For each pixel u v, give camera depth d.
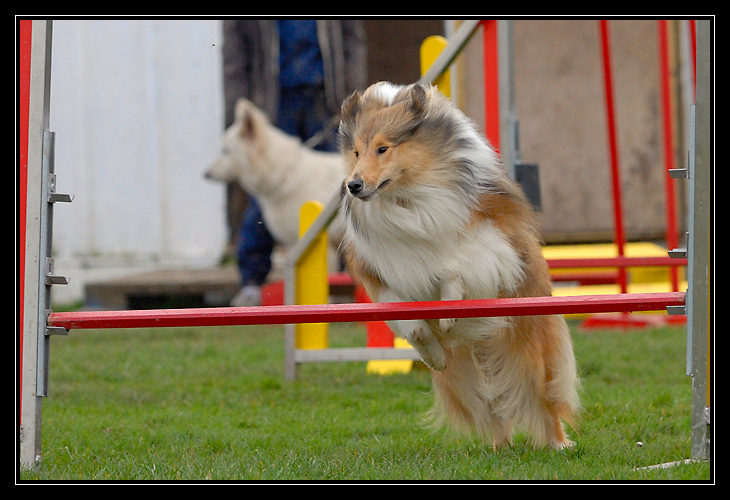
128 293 15.41
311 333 10.18
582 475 5.39
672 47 15.95
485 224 5.88
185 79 17.08
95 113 16.88
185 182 17.33
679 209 17.08
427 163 5.73
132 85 16.94
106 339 13.62
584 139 18.20
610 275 13.30
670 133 12.35
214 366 11.01
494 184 5.98
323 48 14.12
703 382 5.68
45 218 5.93
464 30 8.03
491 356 6.31
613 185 11.45
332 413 8.09
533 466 5.70
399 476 5.49
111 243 17.17
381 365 10.86
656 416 7.43
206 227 17.55
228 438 7.00
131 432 7.38
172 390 9.43
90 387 9.64
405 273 5.86
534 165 8.20
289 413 8.14
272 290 13.48
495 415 6.55
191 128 17.17
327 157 15.18
